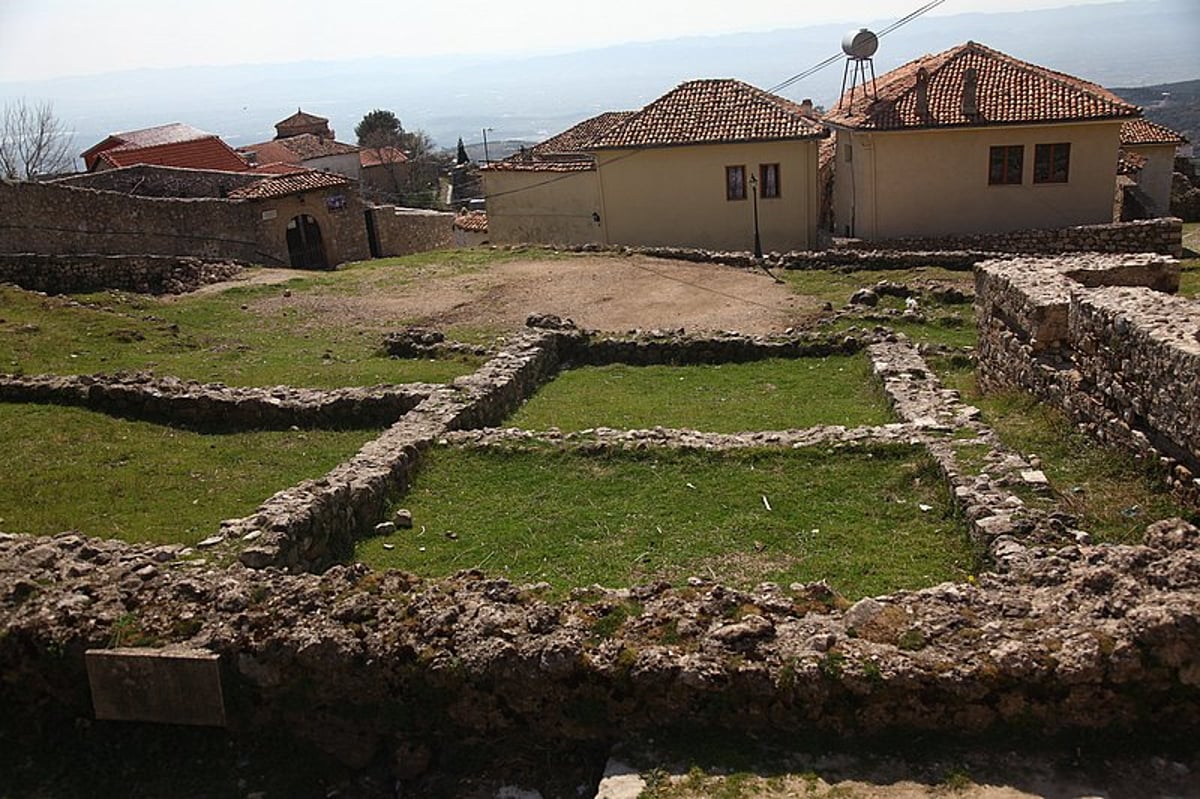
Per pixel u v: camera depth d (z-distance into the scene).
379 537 9.82
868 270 24.64
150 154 41.56
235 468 11.88
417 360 17.36
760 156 31.61
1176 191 37.66
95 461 12.02
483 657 5.83
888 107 29.75
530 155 44.41
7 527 9.97
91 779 6.17
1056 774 5.32
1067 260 13.95
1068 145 28.88
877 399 14.08
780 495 10.13
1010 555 7.57
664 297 22.48
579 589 6.83
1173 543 6.50
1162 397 9.04
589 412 14.34
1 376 14.77
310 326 20.56
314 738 6.13
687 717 5.71
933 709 5.52
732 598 6.33
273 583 6.92
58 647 6.28
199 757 6.19
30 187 26.83
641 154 32.50
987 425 11.30
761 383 15.66
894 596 6.39
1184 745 5.44
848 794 5.25
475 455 11.55
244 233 31.83
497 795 5.77
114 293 23.44
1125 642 5.42
